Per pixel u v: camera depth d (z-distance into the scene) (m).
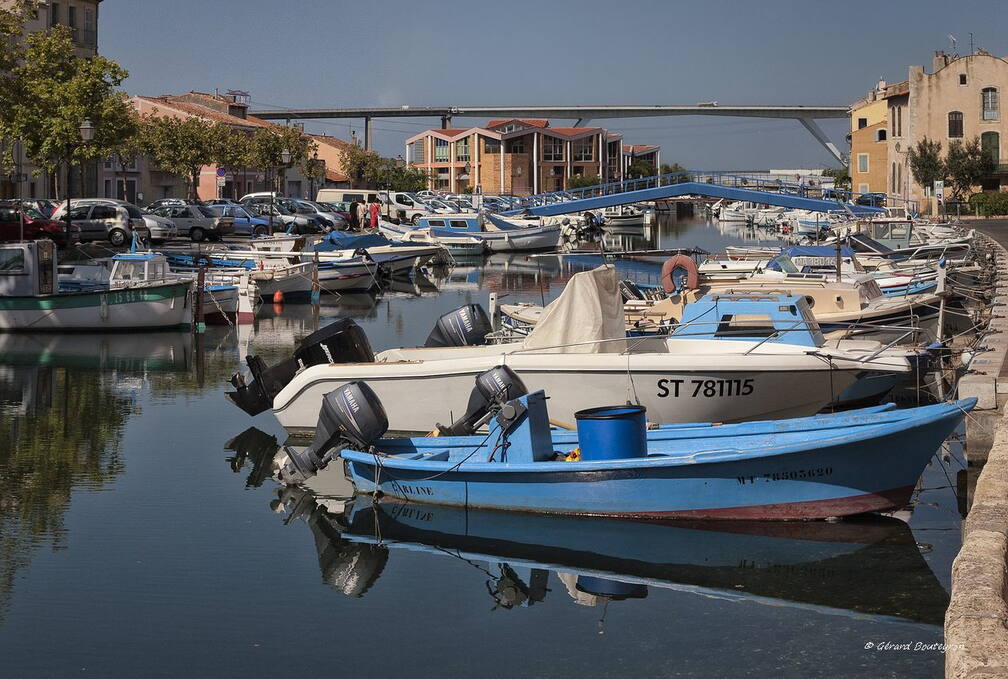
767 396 15.32
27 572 11.05
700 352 16.53
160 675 8.75
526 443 12.87
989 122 79.06
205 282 32.28
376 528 12.58
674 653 9.11
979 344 20.22
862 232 41.44
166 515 13.02
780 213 92.88
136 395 20.31
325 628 9.68
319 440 13.67
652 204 114.31
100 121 46.00
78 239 46.12
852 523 12.40
